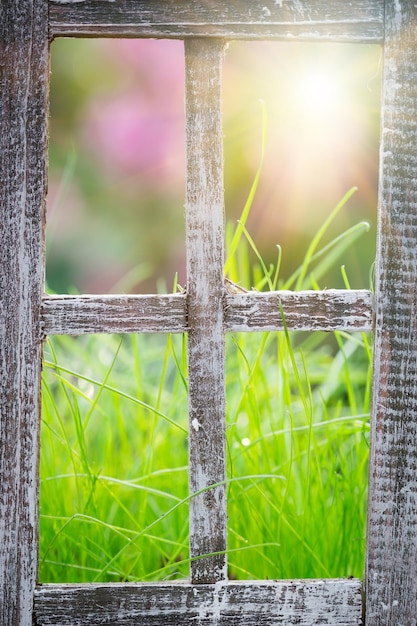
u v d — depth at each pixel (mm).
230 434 1233
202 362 1146
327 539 1313
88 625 1153
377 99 2090
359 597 1159
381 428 1153
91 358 1587
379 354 1150
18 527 1147
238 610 1156
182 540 1345
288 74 2154
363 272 2369
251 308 1145
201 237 1141
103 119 2520
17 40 1127
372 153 2221
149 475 1292
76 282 2506
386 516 1156
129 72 2521
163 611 1154
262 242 2410
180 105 2516
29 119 1132
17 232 1137
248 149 2359
